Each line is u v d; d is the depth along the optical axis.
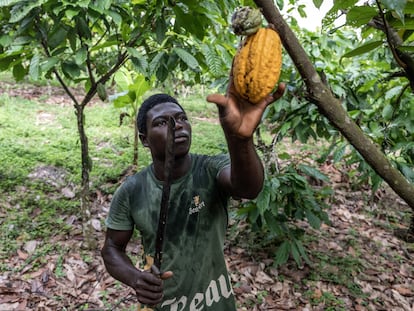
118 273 1.56
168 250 1.52
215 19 2.95
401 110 3.20
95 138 6.25
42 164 5.14
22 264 3.42
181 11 2.79
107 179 4.95
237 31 0.90
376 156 0.94
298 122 3.54
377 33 1.91
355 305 3.27
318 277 3.59
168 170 1.15
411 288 3.55
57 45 2.82
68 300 3.08
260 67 0.89
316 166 5.93
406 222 4.80
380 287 3.53
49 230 3.91
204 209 1.51
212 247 1.54
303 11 3.84
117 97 4.73
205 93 10.87
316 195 4.17
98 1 2.61
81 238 3.85
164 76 3.08
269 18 0.90
